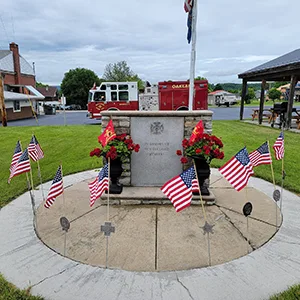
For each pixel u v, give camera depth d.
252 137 11.23
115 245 3.47
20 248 3.43
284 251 3.33
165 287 2.71
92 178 6.27
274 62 14.55
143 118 4.85
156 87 17.25
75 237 3.68
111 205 4.65
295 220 4.11
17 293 2.64
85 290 2.68
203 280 2.81
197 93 16.02
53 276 2.89
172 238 3.62
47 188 5.60
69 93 55.53
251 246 3.44
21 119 24.41
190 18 8.72
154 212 4.37
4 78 27.86
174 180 3.24
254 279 2.82
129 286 2.73
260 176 6.17
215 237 3.64
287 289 2.66
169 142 4.94
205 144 4.39
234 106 41.19
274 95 46.72
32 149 4.52
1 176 6.48
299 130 12.86
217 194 5.12
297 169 6.69
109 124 4.34
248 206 3.34
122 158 4.67
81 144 10.30
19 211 4.51
